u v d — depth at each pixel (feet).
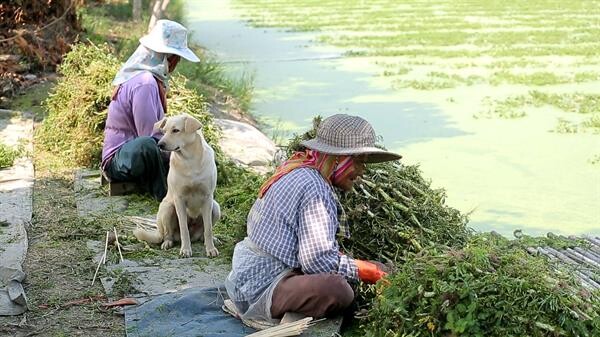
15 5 44.21
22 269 20.76
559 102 47.39
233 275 17.35
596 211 30.50
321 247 16.37
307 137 21.68
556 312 15.06
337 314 16.98
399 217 19.98
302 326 16.11
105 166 26.58
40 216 24.90
